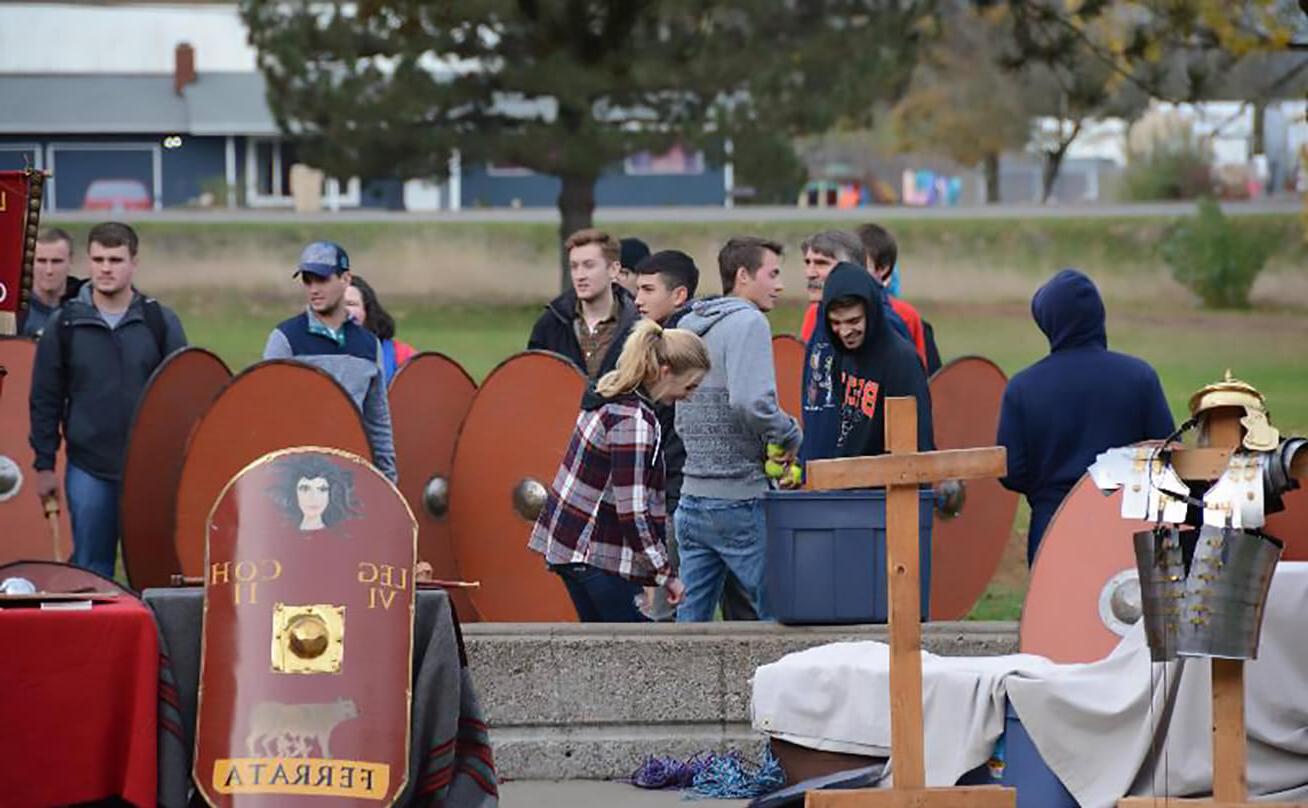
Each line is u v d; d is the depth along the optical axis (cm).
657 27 6719
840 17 6738
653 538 1980
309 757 1578
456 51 6706
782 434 2166
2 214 1916
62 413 2442
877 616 2095
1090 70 5416
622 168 7131
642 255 2766
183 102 12431
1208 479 1584
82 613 1565
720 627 2094
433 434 2541
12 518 2550
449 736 1636
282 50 6725
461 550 2445
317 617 1602
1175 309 9100
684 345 1992
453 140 6669
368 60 6888
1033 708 1702
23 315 1936
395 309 9138
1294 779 1694
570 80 6556
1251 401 1589
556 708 2081
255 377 2242
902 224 9744
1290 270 9225
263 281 9544
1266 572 1559
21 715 1546
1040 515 2006
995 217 9856
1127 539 1859
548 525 2025
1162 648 1573
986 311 9125
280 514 1627
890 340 2077
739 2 6600
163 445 2345
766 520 2136
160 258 9600
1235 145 11850
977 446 2705
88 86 12456
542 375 2436
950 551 2680
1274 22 4600
